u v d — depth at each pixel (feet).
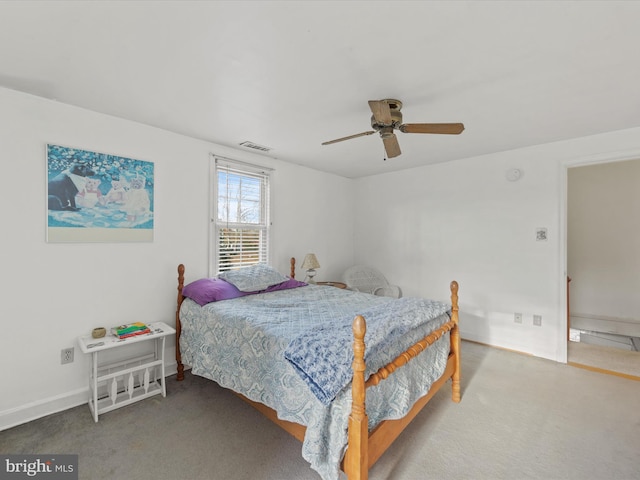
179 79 6.12
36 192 6.88
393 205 14.57
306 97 6.86
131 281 8.37
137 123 8.43
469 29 4.57
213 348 7.43
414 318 6.51
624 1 3.99
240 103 7.20
